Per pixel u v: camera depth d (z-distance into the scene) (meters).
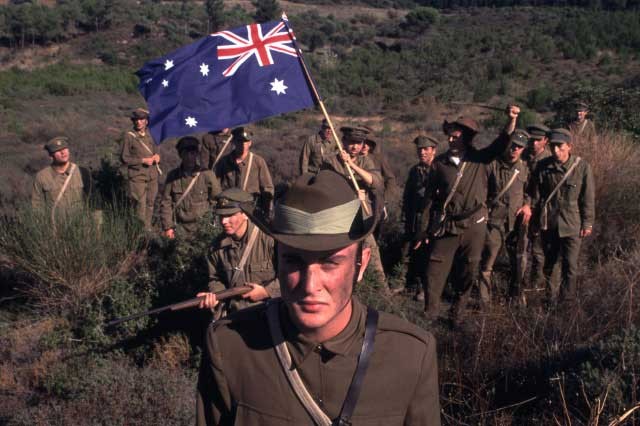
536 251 6.96
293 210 1.82
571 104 14.99
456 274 6.25
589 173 6.65
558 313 5.36
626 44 68.88
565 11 95.62
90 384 5.27
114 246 6.86
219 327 2.02
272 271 5.18
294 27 87.31
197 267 6.48
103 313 6.27
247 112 5.84
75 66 67.00
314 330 1.88
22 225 7.12
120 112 37.56
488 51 69.12
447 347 5.12
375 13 110.81
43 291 6.82
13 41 72.62
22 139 24.97
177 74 5.98
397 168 16.98
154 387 5.18
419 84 53.09
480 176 6.11
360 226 1.89
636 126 13.59
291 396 1.91
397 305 6.00
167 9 85.00
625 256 6.86
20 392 5.48
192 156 7.74
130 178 9.62
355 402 1.87
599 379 4.00
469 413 4.44
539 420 4.17
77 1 80.94
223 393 1.98
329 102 42.50
